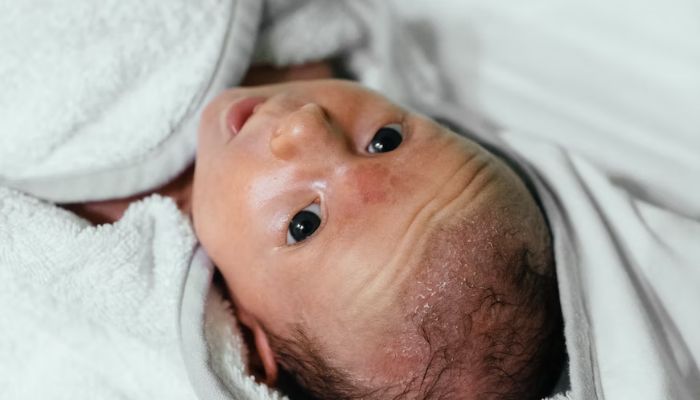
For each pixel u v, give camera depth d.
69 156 0.78
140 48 0.78
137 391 0.76
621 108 0.92
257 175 0.69
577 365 0.67
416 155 0.69
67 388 0.76
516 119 0.99
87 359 0.77
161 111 0.79
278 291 0.69
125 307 0.74
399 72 0.97
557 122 0.96
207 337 0.72
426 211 0.66
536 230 0.72
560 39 0.94
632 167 0.91
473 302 0.64
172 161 0.81
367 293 0.65
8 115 0.77
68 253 0.74
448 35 1.01
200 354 0.69
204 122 0.76
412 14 1.03
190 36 0.79
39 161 0.78
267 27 0.88
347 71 0.98
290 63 0.90
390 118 0.73
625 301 0.71
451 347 0.64
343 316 0.66
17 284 0.77
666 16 0.88
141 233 0.77
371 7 0.96
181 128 0.80
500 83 0.99
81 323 0.77
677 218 0.80
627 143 0.92
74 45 0.76
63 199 0.79
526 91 0.98
